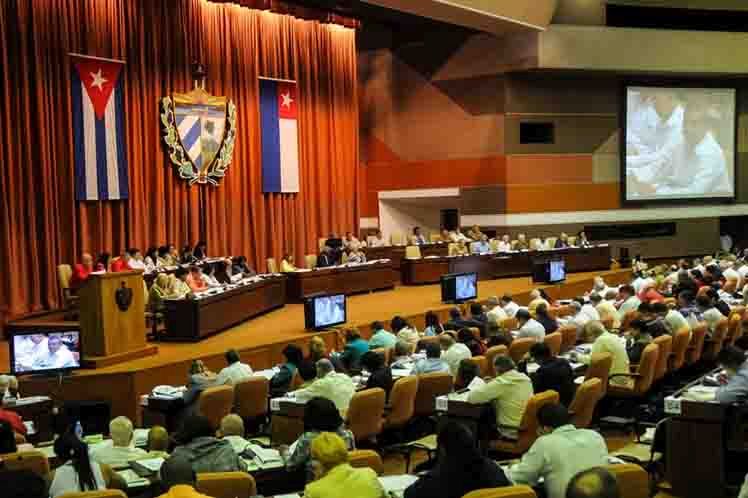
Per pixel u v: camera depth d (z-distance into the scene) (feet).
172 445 26.86
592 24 77.20
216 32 62.08
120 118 54.29
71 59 51.19
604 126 81.76
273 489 20.58
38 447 24.80
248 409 29.73
